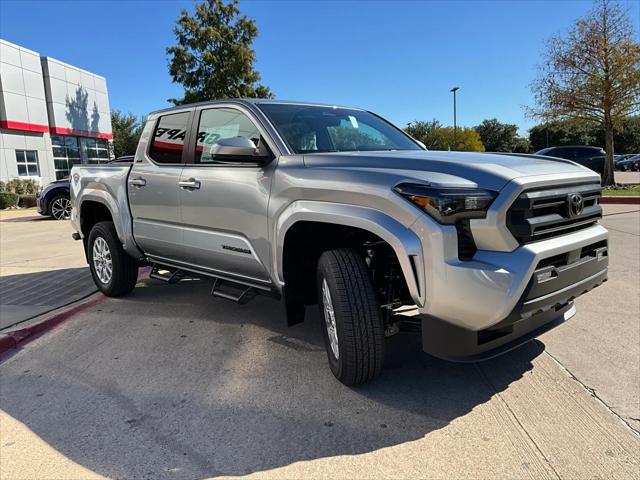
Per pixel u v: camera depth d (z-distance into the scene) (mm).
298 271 3428
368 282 2943
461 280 2486
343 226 3188
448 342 2629
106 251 5316
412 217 2600
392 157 2986
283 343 3969
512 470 2338
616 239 7840
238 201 3643
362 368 2982
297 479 2330
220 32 26109
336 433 2688
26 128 25422
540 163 2984
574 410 2832
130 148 53469
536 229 2604
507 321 2555
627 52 16078
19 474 2447
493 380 3227
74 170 5762
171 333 4273
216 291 4129
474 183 2600
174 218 4316
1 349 4031
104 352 3922
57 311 4852
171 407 3027
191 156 4203
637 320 4199
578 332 3971
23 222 14891
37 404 3135
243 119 3816
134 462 2506
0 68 23781
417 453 2492
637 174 35031
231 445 2615
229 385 3275
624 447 2479
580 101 17234
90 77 31375
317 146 3637
